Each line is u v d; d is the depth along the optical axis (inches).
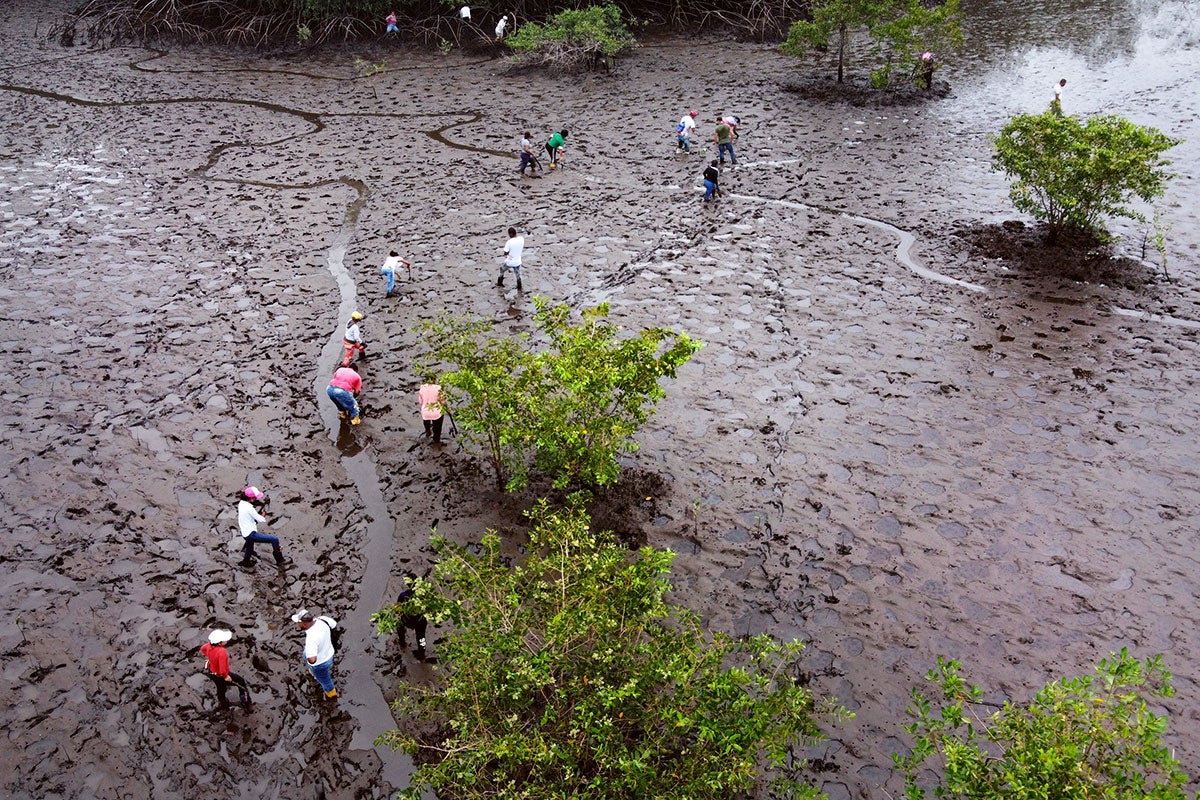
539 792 257.6
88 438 497.4
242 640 378.0
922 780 313.4
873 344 559.2
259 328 601.0
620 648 289.7
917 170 800.3
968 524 422.0
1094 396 499.8
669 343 566.6
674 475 460.4
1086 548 404.2
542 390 422.9
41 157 888.9
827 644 367.6
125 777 326.6
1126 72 984.9
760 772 318.0
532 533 344.8
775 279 639.8
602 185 807.1
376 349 574.2
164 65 1204.5
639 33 1290.6
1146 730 224.4
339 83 1131.3
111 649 374.3
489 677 283.0
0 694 355.9
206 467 476.1
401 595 358.6
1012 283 616.1
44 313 617.0
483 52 1230.9
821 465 463.2
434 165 864.9
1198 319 559.5
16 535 431.2
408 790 274.8
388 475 468.8
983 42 1145.4
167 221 753.6
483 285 645.9
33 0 1502.2
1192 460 448.8
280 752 335.3
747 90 1035.9
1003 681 346.6
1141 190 594.6
